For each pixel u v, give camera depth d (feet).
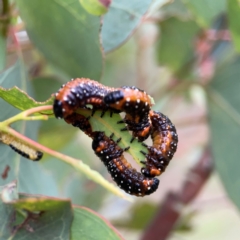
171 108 1.20
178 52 1.03
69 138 0.99
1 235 0.68
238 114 0.97
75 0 0.77
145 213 1.14
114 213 1.18
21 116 0.68
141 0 0.80
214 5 0.90
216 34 0.98
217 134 0.98
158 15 0.99
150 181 0.71
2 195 0.67
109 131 0.70
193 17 0.95
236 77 0.98
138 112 0.69
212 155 0.98
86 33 0.79
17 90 0.68
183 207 1.07
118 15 0.80
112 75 1.18
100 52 0.79
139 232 1.26
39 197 0.68
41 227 0.69
